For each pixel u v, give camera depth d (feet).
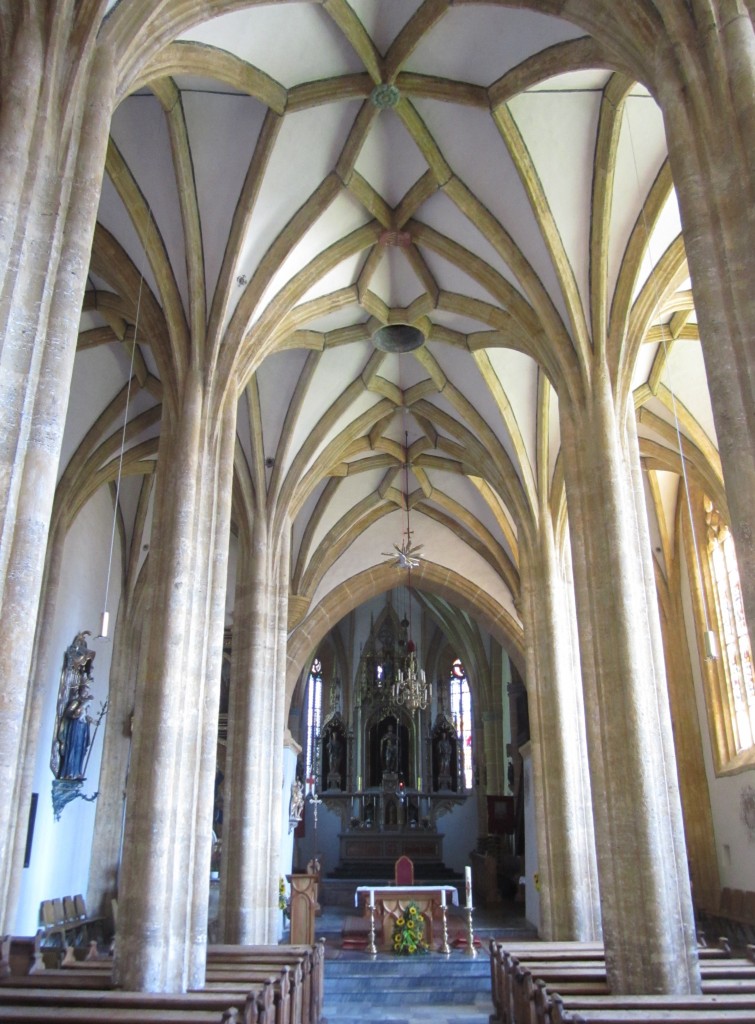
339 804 132.26
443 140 48.08
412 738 135.44
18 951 39.45
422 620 142.31
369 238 55.11
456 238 53.83
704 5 27.07
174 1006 30.50
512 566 90.38
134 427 66.39
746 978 39.55
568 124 44.70
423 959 67.36
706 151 26.25
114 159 44.45
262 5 35.63
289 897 82.94
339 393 71.61
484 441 72.59
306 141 47.01
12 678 21.38
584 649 45.37
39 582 22.56
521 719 117.39
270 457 71.31
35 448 23.08
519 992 40.70
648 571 45.60
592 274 48.44
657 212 45.78
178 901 39.65
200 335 48.39
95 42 27.99
